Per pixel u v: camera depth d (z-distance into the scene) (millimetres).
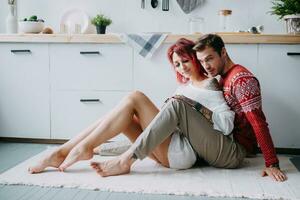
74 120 2781
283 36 2467
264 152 1915
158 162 2082
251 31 2697
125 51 2668
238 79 1907
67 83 2756
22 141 2854
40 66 2766
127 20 3139
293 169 2078
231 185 1768
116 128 1935
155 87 2674
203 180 1838
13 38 2738
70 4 3178
